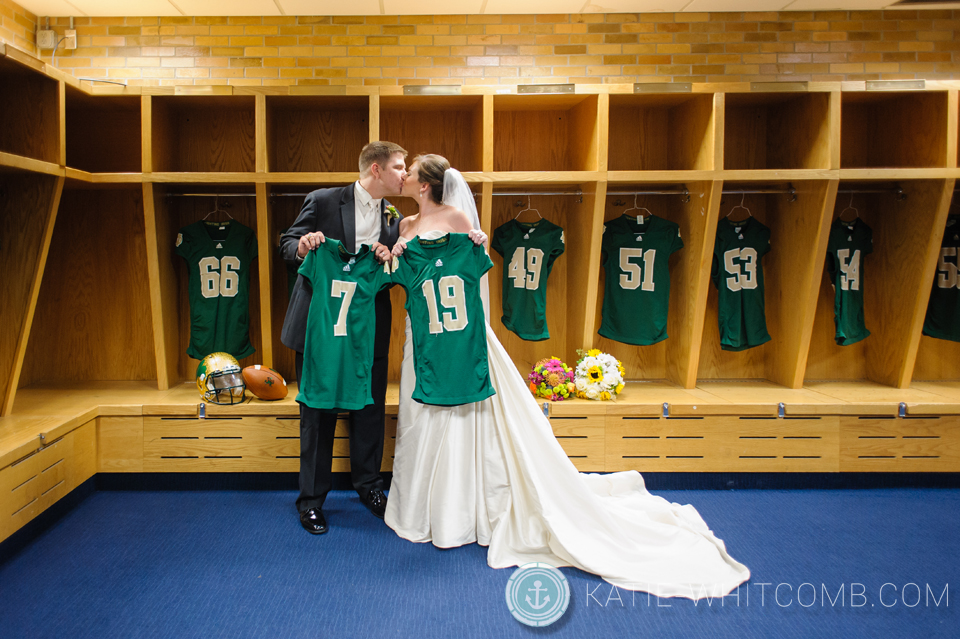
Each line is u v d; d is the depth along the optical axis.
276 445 3.36
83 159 3.96
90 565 2.53
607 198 4.16
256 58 3.93
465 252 2.76
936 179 3.65
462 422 2.77
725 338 4.02
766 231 4.04
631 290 3.97
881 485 3.50
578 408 3.40
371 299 2.81
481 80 3.98
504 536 2.68
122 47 3.90
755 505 3.22
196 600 2.27
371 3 3.74
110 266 4.03
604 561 2.51
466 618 2.18
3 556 2.55
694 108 3.77
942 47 4.07
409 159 4.02
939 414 3.47
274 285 4.03
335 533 2.85
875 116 4.16
